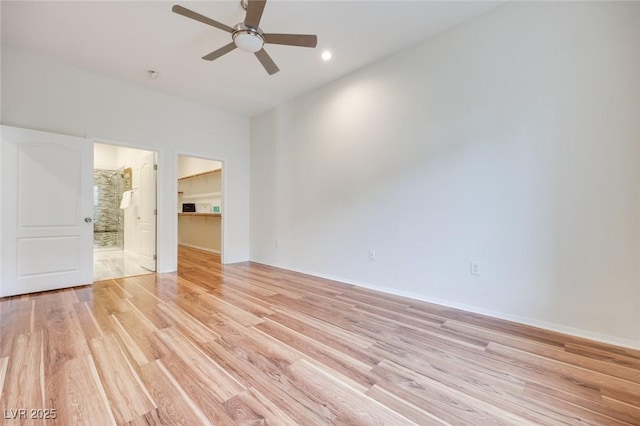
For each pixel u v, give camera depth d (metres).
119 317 2.50
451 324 2.43
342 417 1.35
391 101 3.33
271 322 2.45
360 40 3.03
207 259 5.64
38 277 3.20
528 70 2.42
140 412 1.35
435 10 2.59
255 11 2.07
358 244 3.69
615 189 2.08
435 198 2.97
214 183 6.84
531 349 2.01
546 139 2.34
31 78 3.21
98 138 3.67
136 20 2.67
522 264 2.46
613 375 1.70
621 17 2.06
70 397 1.44
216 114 4.93
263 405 1.42
